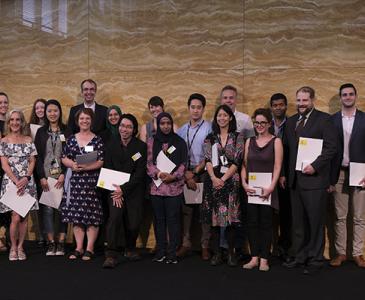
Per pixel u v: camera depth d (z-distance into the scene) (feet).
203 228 18.13
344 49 18.76
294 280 15.34
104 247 19.81
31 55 21.90
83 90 19.43
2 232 21.18
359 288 14.53
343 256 17.48
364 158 16.89
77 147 17.83
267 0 19.38
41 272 16.21
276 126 18.10
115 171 17.16
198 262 17.62
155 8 20.49
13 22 22.08
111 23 20.97
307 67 19.10
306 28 19.07
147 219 20.30
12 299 13.44
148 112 20.66
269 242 16.52
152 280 15.30
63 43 21.52
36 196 18.26
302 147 16.28
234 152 16.80
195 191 17.79
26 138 18.26
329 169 16.34
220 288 14.48
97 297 13.64
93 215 17.69
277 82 19.36
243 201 17.66
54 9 21.58
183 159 17.34
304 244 16.85
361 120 16.97
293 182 16.51
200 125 18.35
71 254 18.70
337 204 17.53
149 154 17.53
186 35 20.20
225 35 19.81
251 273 16.14
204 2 19.98
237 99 19.74
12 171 17.87
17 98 22.09
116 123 18.97
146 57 20.63
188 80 20.22
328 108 18.94
